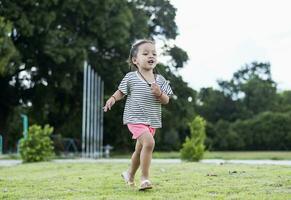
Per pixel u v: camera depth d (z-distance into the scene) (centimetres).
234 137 4741
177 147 4291
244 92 5769
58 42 2723
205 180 687
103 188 617
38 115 3431
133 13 3253
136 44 580
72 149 3419
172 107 3478
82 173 904
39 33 2734
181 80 3544
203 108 5722
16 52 2534
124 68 3136
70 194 576
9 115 3394
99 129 2673
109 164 1270
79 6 2844
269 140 4697
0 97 3166
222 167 975
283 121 4700
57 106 3422
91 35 2969
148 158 552
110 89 3197
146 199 503
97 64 3092
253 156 2597
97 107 2648
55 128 3597
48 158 1661
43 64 2964
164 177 740
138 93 560
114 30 2920
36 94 3164
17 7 2669
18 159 2180
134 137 557
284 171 823
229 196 520
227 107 5712
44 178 803
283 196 509
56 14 2834
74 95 3300
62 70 2927
